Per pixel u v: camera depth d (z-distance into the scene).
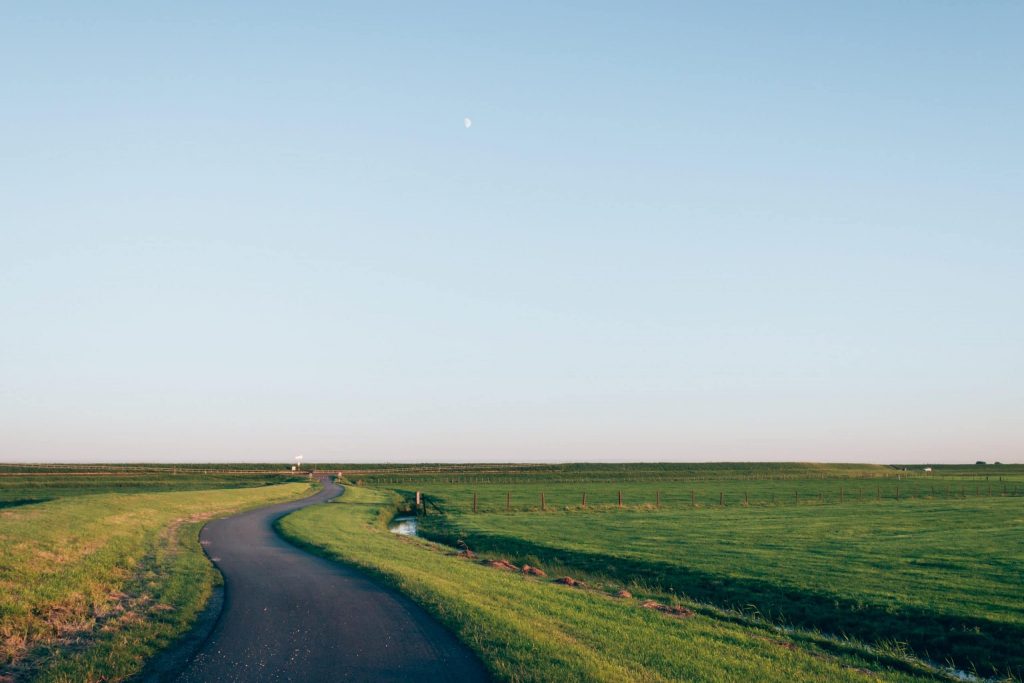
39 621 14.57
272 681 10.80
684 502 70.88
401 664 11.63
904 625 19.38
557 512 58.53
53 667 11.46
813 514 54.59
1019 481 125.06
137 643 13.01
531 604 16.95
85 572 19.19
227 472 149.25
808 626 20.41
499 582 20.53
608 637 13.91
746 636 15.87
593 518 51.62
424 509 60.78
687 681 11.32
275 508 54.66
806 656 14.47
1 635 13.38
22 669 11.61
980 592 22.38
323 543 29.19
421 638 13.34
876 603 21.12
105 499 39.72
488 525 46.25
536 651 12.13
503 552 35.38
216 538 31.83
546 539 37.75
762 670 12.65
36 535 22.55
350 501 67.88
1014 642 17.42
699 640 14.73
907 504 66.62
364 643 12.98
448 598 16.66
